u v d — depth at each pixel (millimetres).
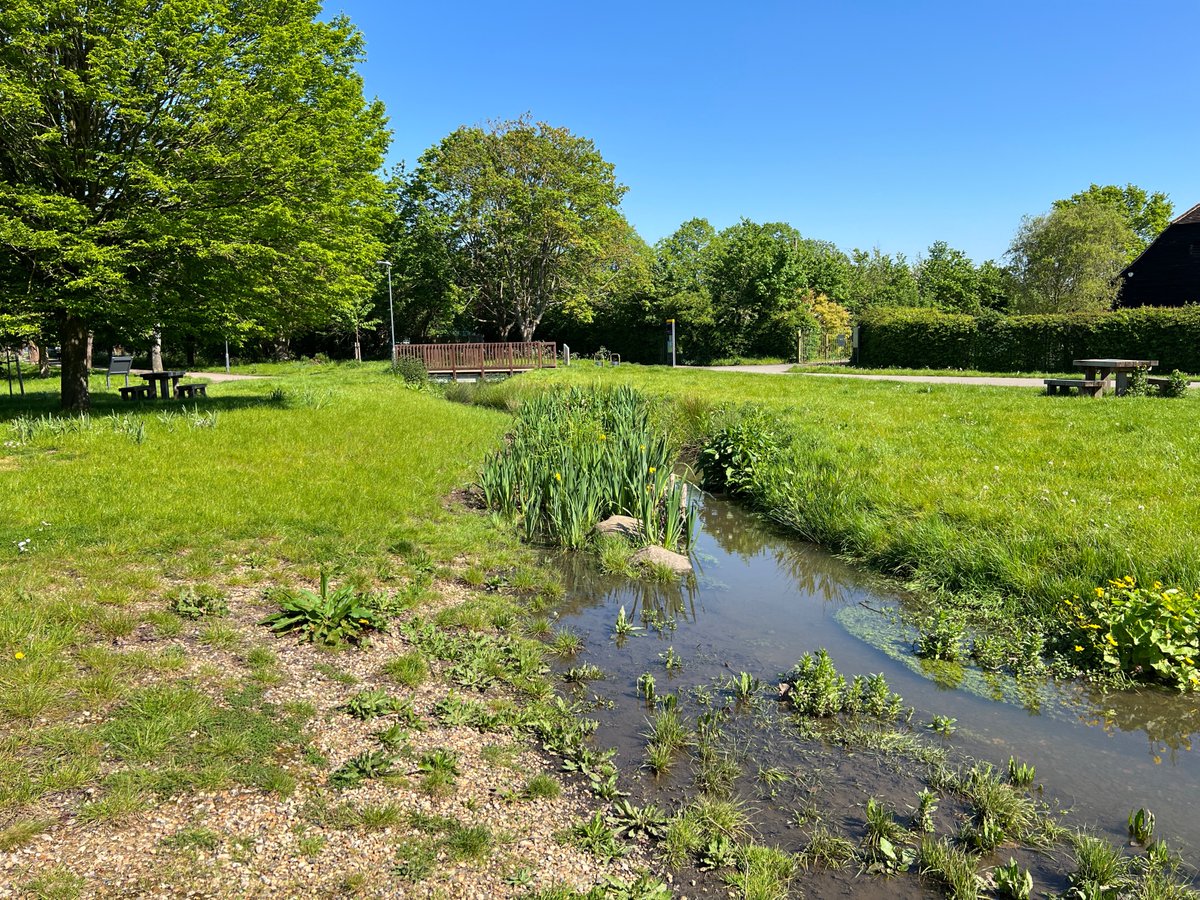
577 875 2838
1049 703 4484
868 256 70875
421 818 3043
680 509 8484
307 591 5004
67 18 10430
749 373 29500
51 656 3893
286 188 12250
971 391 18812
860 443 10969
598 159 41156
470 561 6742
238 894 2521
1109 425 11547
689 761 3775
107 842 2688
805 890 2875
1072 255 34438
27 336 12000
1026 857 3092
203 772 3141
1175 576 5266
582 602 6250
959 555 6461
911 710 4367
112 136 11734
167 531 6312
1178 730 4172
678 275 51125
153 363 30094
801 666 4723
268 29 12398
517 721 3996
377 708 3846
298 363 43375
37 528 6070
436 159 41312
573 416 12500
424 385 23688
